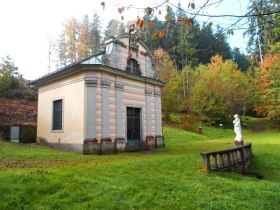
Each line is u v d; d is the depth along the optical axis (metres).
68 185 6.41
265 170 13.38
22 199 5.54
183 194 6.65
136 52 18.75
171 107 36.72
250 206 6.41
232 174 10.13
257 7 3.92
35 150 14.13
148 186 6.97
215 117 41.16
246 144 14.50
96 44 48.47
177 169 9.55
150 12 3.73
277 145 19.73
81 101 15.23
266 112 40.62
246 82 43.69
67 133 15.96
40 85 19.50
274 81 35.25
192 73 45.62
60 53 44.59
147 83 19.34
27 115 25.41
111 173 7.86
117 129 15.98
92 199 5.82
